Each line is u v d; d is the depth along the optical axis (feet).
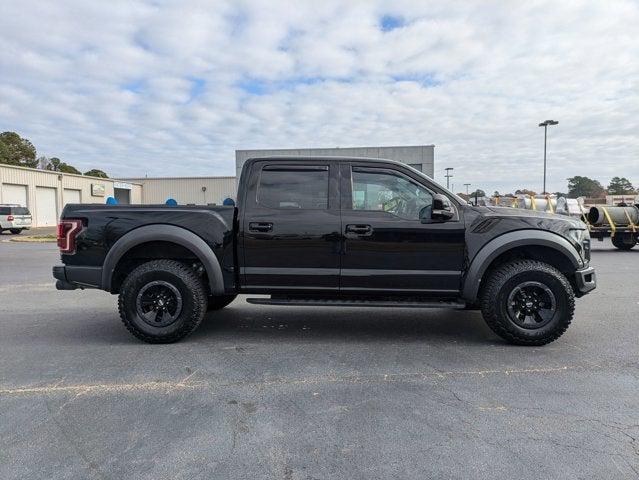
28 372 14.12
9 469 8.96
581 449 9.60
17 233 94.84
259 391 12.66
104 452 9.57
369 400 12.07
